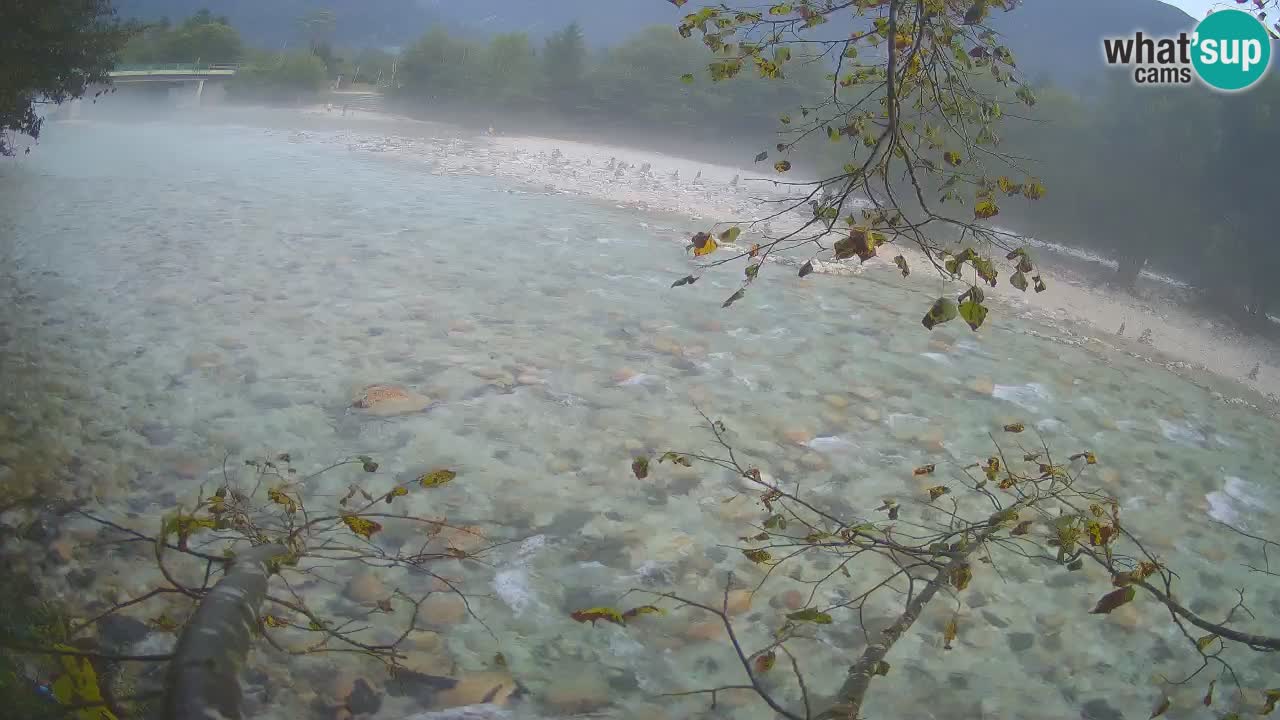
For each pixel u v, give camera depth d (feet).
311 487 24.43
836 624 20.54
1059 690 19.30
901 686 18.80
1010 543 25.41
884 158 13.33
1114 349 52.54
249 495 23.38
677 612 20.40
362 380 32.81
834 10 14.93
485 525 23.43
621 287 50.26
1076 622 22.02
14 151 79.46
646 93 148.05
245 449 26.37
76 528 20.62
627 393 34.22
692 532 24.04
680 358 39.17
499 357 36.81
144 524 21.35
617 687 17.74
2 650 12.68
